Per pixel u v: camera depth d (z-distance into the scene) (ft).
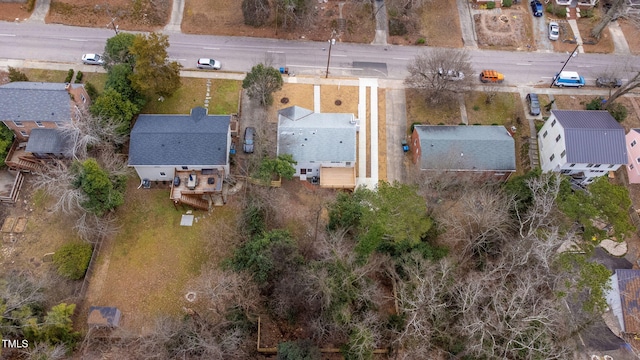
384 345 146.92
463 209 171.53
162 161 169.99
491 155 185.98
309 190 186.80
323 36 225.35
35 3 217.56
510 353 132.98
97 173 150.82
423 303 132.46
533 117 209.46
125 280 161.79
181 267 165.37
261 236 160.97
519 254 146.20
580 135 179.63
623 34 236.43
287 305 144.46
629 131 200.54
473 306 135.85
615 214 145.69
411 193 149.18
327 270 138.72
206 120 181.27
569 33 233.96
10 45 206.59
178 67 189.67
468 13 236.43
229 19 224.33
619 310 161.99
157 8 220.84
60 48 208.23
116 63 186.29
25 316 136.46
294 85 209.05
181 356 138.10
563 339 143.54
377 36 227.81
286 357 132.98
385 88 212.02
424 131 190.70
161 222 173.06
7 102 168.14
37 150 171.63
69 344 142.51
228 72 209.87
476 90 214.07
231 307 147.95
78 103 175.73
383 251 156.25
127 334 147.54
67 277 157.17
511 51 228.22
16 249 164.04
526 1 241.55
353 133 184.85
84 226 157.58
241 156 188.96
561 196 153.28
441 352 139.54
